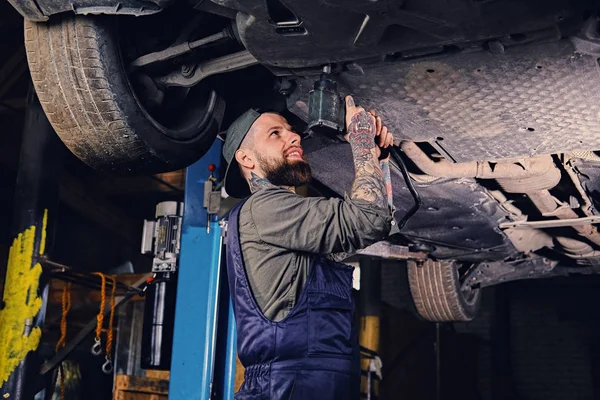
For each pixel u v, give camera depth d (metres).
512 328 8.60
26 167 4.10
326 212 1.57
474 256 3.93
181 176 6.51
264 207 1.63
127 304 5.01
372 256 3.85
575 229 3.36
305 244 1.57
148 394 4.56
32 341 3.88
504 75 1.79
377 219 1.59
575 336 8.31
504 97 1.91
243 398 1.58
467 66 1.76
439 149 2.33
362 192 1.65
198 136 2.14
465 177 2.64
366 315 6.69
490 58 1.71
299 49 1.75
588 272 4.19
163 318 2.94
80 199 6.34
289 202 1.61
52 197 4.12
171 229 3.01
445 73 1.81
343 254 1.93
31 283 3.91
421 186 2.79
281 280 1.60
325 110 1.79
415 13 1.54
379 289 6.81
